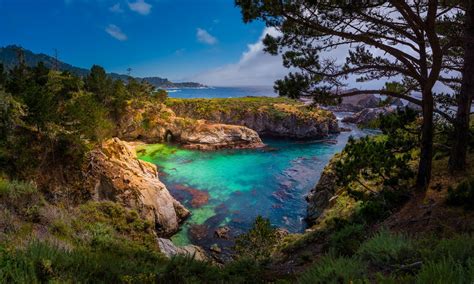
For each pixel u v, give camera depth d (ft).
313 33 39.22
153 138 227.81
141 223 67.46
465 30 36.24
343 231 36.94
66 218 46.57
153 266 28.09
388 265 19.22
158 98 301.63
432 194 37.78
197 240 87.04
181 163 173.37
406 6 32.19
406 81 48.19
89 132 105.29
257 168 164.14
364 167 43.45
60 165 84.02
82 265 21.75
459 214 30.63
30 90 93.20
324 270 19.53
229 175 150.20
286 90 39.91
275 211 107.14
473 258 14.64
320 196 93.20
